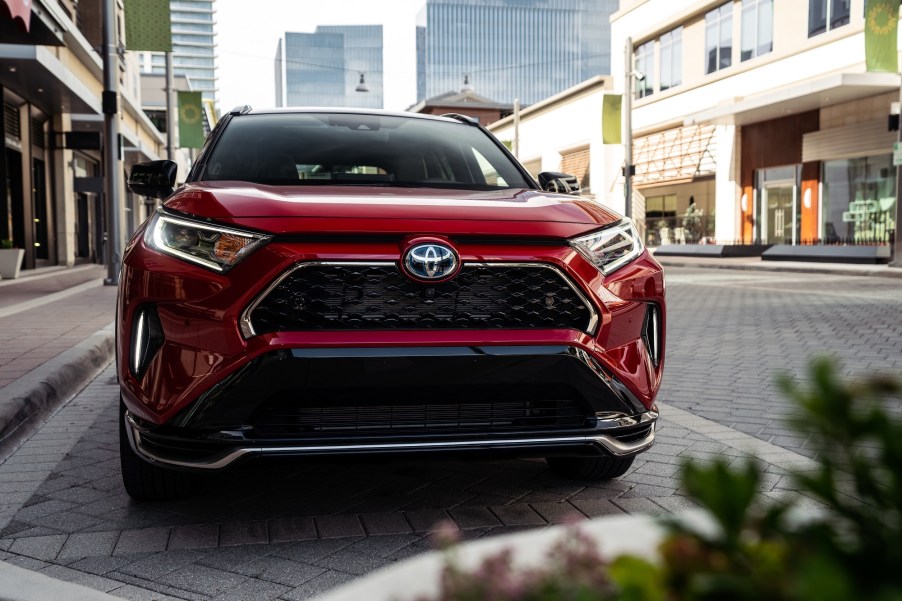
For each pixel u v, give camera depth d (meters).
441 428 2.95
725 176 30.72
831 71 25.98
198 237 2.98
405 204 3.11
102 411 5.36
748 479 0.50
